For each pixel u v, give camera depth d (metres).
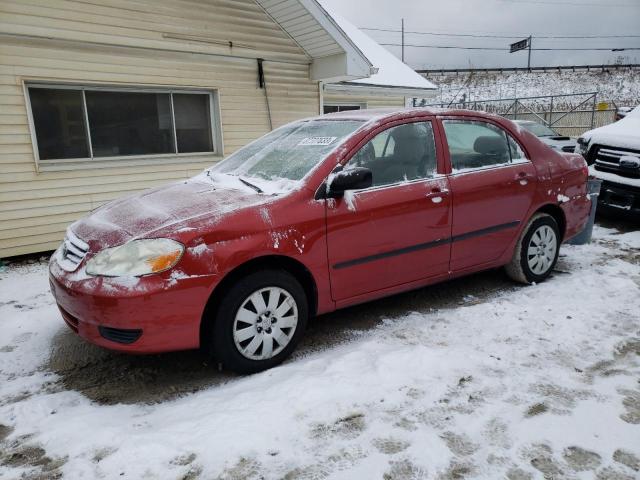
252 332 3.11
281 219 3.16
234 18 7.72
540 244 4.56
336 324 3.94
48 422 2.71
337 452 2.36
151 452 2.36
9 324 4.10
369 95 11.83
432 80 51.91
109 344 2.90
